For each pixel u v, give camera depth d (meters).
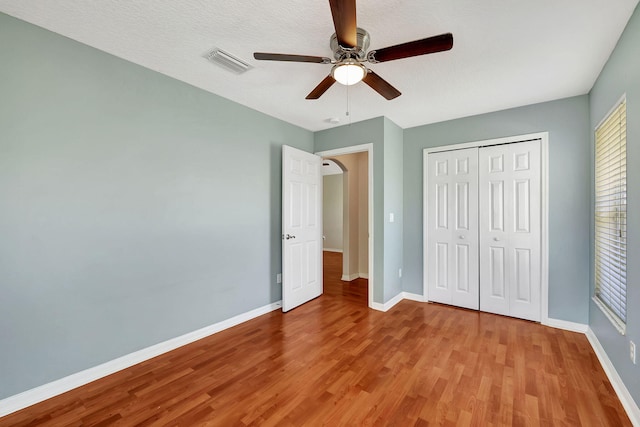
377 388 1.92
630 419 1.62
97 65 2.05
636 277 1.64
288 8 1.62
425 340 2.62
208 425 1.60
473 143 3.36
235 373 2.11
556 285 2.90
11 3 1.59
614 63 1.98
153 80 2.35
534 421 1.61
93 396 1.85
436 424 1.59
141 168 2.28
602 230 2.40
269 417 1.66
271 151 3.43
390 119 3.53
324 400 1.80
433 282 3.68
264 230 3.35
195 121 2.64
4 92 1.69
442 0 1.55
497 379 2.01
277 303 3.51
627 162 1.77
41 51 1.81
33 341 1.79
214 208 2.81
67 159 1.91
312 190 3.87
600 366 2.17
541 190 2.97
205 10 1.64
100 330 2.06
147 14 1.68
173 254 2.48
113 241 2.13
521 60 2.15
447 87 2.60
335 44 1.75
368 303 3.57
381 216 3.43
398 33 1.83
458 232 3.49
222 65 2.27
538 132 2.98
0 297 1.68
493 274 3.26
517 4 1.57
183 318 2.55
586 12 1.63
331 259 7.27
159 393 1.88
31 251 1.78
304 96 2.85
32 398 1.77
